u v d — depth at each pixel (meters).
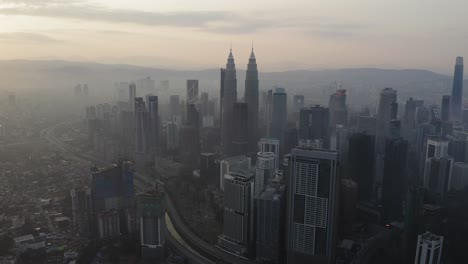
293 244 188.25
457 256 195.88
